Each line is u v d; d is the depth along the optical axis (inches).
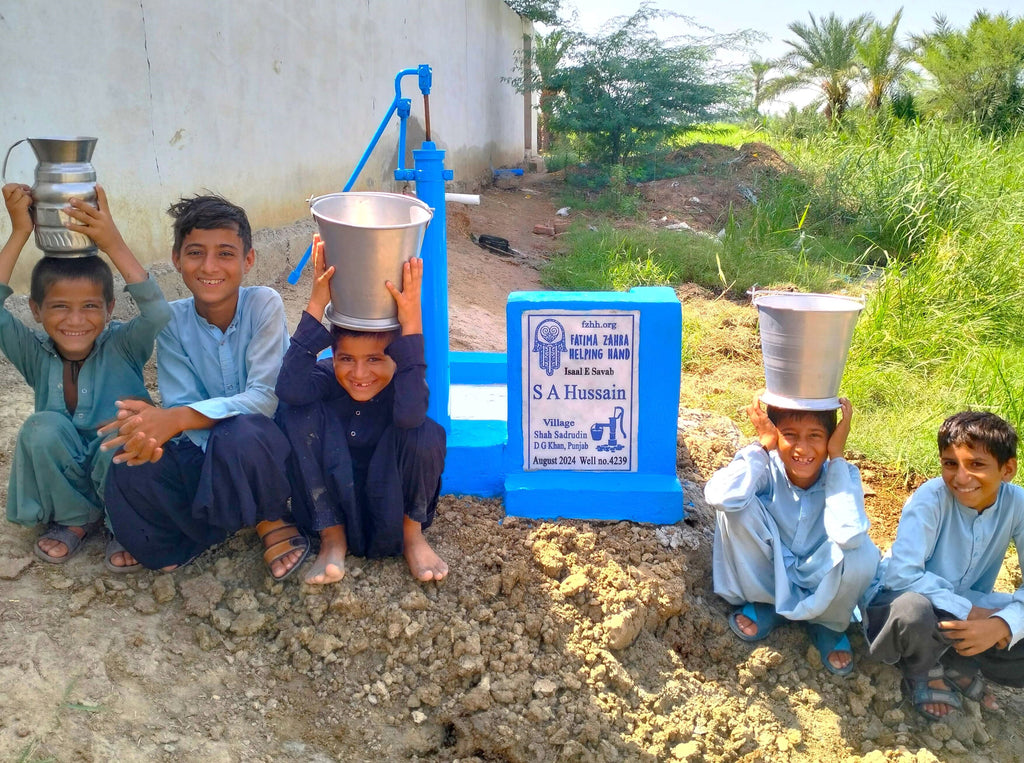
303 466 118.0
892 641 114.2
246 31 251.8
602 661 120.4
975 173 430.6
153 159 210.8
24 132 171.0
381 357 115.0
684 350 267.4
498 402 163.8
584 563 131.6
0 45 164.2
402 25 390.6
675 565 133.7
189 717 105.1
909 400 226.4
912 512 120.7
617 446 143.1
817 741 117.1
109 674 106.1
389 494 119.2
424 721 112.2
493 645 119.0
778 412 122.5
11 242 110.2
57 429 116.0
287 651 116.1
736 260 367.9
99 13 189.8
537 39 653.3
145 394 125.6
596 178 558.3
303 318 112.9
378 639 117.4
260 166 264.5
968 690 123.6
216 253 116.1
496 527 136.4
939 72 949.8
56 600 113.9
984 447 114.4
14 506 118.0
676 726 116.3
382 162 371.6
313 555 125.8
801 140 636.7
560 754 110.5
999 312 280.5
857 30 1018.7
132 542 114.9
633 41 576.1
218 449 111.0
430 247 130.6
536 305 136.8
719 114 584.7
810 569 124.0
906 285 281.3
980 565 122.9
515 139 676.7
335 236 105.4
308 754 106.1
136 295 113.3
